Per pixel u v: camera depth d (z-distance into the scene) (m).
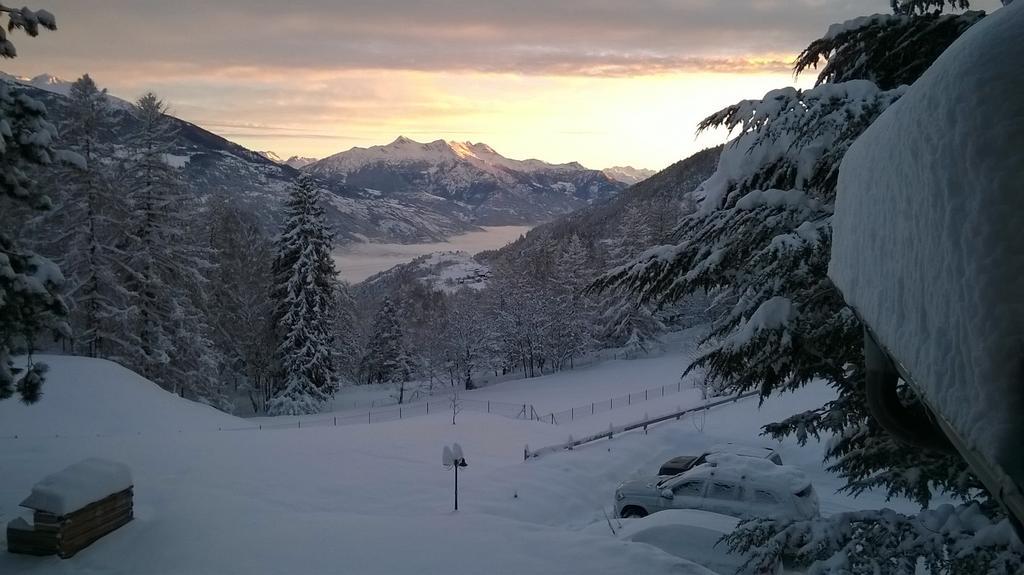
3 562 10.34
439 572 9.67
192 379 40.66
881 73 7.32
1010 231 1.27
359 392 59.03
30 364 12.43
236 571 9.85
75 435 24.77
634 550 10.27
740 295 7.79
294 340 44.00
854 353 6.84
